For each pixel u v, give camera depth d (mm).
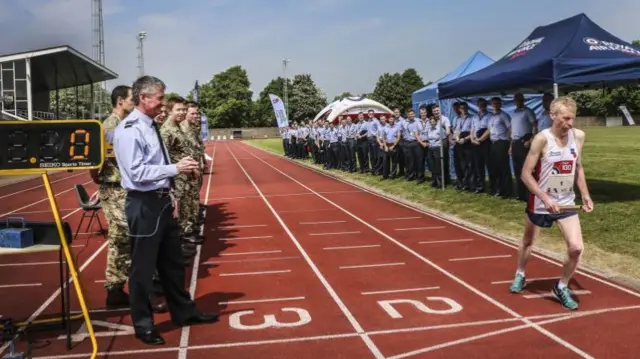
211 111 88625
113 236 5410
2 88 29750
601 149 25031
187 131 8102
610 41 9734
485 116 12211
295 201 13188
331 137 21641
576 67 9109
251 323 4996
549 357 4160
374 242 8320
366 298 5652
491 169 11867
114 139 4465
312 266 6980
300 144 29203
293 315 5188
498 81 10656
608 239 7613
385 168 16453
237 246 8242
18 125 4082
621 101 61438
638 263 6527
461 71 16000
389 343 4492
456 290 5855
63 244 4176
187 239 7590
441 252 7566
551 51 9680
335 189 15461
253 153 38812
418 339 4562
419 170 14891
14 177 22984
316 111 88938
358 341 4543
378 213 11000
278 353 4332
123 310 5402
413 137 14930
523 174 5254
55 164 4156
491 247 7766
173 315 4914
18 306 5574
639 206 9586
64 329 4906
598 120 61438
